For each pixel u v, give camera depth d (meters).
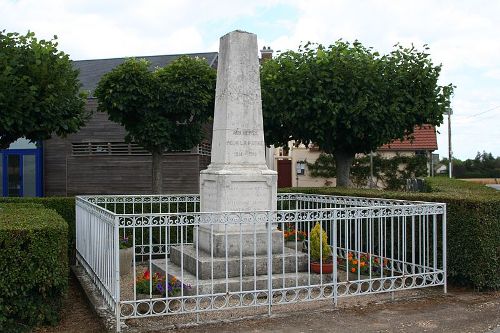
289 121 13.92
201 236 8.87
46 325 6.60
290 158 30.27
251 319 6.76
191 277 7.98
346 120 13.45
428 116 14.25
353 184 27.30
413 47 14.74
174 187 20.47
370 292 7.68
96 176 21.09
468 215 8.41
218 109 9.11
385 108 13.57
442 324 6.64
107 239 7.04
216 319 6.73
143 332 6.21
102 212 7.38
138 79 13.30
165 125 13.59
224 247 8.27
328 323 6.63
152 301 6.42
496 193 9.88
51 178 21.44
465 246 8.44
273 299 7.58
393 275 8.17
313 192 12.91
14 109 10.42
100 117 20.92
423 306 7.47
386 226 9.66
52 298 6.68
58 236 6.55
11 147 21.59
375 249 9.97
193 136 14.39
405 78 14.12
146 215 6.52
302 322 6.66
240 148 8.78
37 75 10.88
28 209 8.70
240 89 8.85
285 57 14.70
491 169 58.75
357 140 14.54
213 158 9.20
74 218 11.31
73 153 21.23
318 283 8.20
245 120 8.84
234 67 8.84
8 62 10.66
